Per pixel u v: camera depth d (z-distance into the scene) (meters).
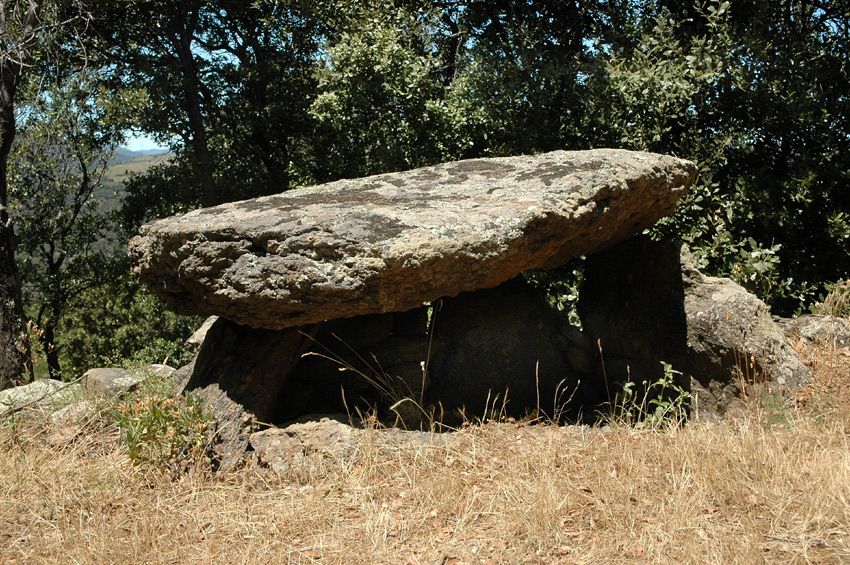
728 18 8.05
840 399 4.52
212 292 4.20
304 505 3.56
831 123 7.86
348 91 9.55
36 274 13.83
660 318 4.99
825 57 8.18
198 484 3.82
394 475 3.84
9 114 9.27
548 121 8.51
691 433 4.02
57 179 13.32
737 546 2.94
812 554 2.87
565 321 5.45
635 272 5.23
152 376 5.88
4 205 9.38
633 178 4.53
